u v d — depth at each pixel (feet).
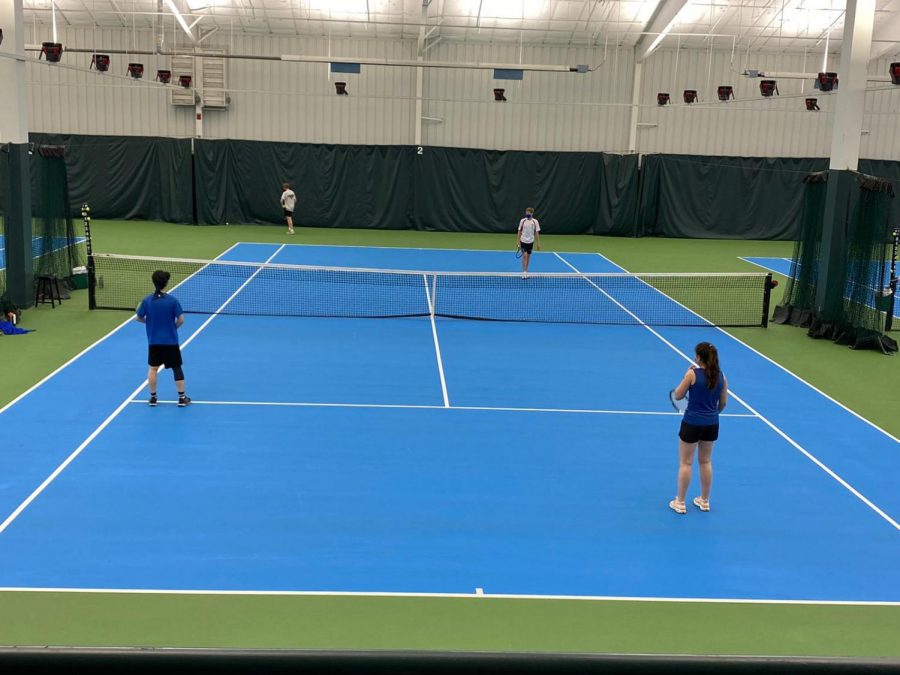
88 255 54.65
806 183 57.21
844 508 27.99
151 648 2.93
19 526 24.75
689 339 52.26
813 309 55.83
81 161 108.78
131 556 23.25
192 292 61.87
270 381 40.16
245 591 21.59
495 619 20.66
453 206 111.24
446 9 100.37
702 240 111.14
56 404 35.65
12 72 51.85
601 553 24.35
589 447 32.81
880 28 101.91
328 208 110.11
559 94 110.83
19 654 2.87
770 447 33.53
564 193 111.96
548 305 62.13
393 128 111.14
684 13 100.42
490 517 26.48
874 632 20.54
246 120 110.32
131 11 102.22
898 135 111.65
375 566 23.16
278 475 29.12
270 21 103.91
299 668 2.93
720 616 21.12
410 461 30.81
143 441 31.76
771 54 109.81
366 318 55.16
